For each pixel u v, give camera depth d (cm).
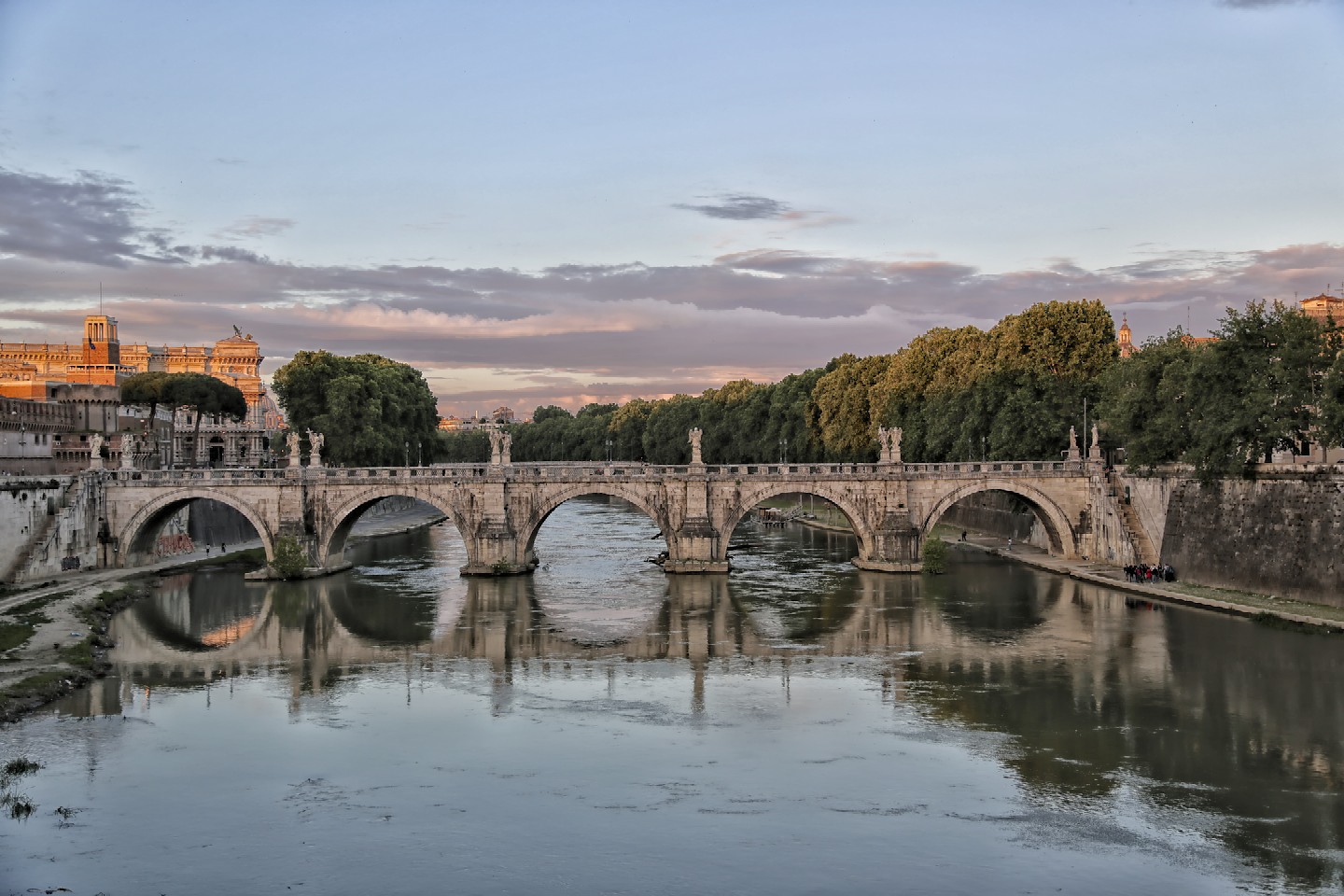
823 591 11631
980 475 12938
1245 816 5406
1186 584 10962
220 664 8581
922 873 4866
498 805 5606
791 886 4759
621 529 19525
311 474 12862
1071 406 14025
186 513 15112
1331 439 9412
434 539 18100
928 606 10656
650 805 5609
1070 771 5997
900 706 7225
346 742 6600
